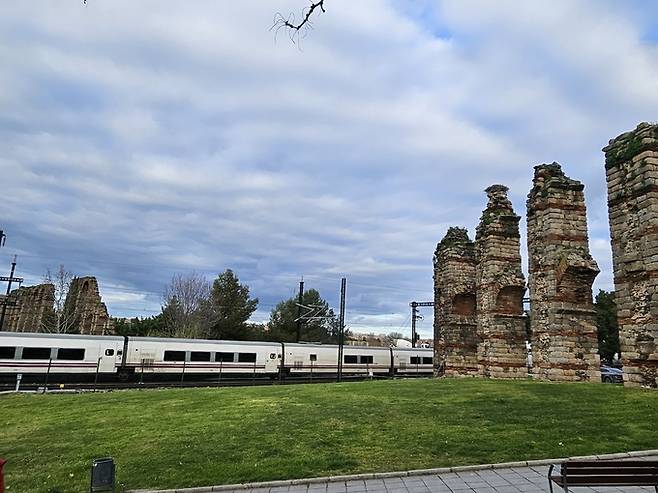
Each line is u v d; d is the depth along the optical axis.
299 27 7.46
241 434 15.47
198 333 64.38
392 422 15.89
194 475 12.06
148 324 69.25
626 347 20.70
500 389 21.92
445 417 16.22
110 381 39.19
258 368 44.31
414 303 73.50
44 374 36.62
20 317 76.81
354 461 12.26
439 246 40.16
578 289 25.59
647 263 19.97
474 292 37.69
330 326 87.75
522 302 31.19
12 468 13.77
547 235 26.09
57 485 12.07
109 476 10.13
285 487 11.05
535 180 27.73
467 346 36.94
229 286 76.00
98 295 61.66
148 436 16.22
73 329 62.34
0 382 35.50
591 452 11.70
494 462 11.55
